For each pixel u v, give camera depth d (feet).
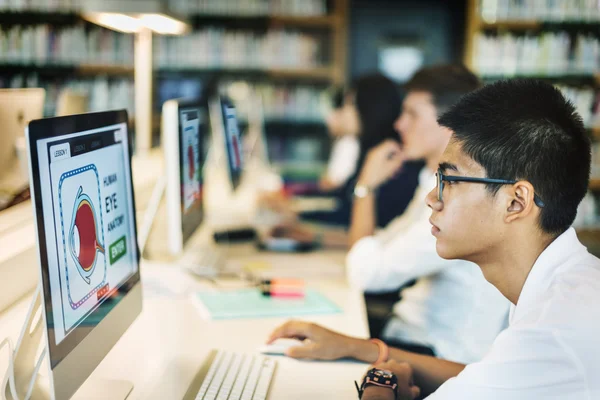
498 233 3.10
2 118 5.97
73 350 3.23
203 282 6.21
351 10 17.57
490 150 3.04
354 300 5.91
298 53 16.62
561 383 2.71
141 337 4.78
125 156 4.20
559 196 3.01
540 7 15.60
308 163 17.53
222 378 3.97
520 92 3.13
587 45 15.53
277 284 6.04
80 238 3.39
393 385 3.91
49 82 15.97
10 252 4.43
